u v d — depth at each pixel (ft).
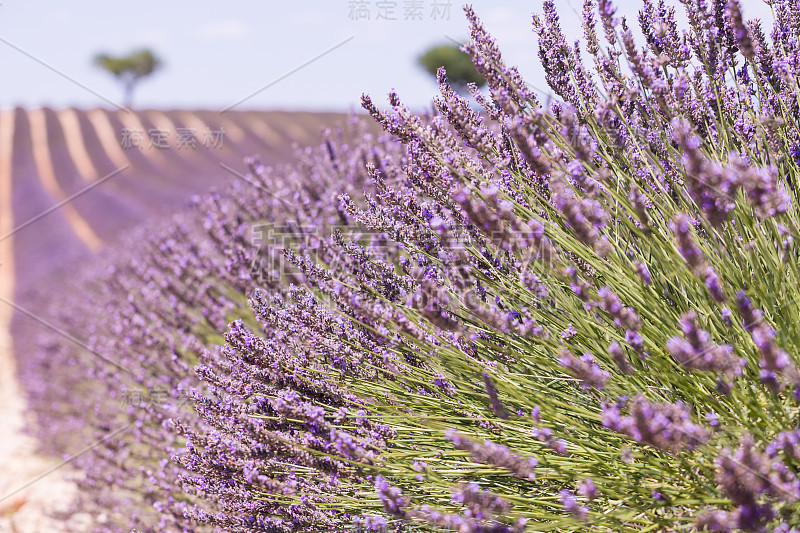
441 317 4.83
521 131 4.84
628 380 5.01
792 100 6.09
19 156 98.22
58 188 79.77
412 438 5.49
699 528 4.34
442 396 5.66
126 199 64.23
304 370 5.95
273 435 5.20
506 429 5.19
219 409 5.89
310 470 5.70
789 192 5.48
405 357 6.02
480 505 4.11
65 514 11.29
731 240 5.27
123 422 12.19
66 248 46.62
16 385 20.33
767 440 4.17
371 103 5.94
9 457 15.02
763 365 4.15
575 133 4.93
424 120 8.28
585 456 4.88
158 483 8.71
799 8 6.35
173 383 9.72
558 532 4.64
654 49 6.20
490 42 5.63
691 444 3.78
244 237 9.86
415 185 6.54
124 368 12.46
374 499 5.27
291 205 10.19
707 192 4.18
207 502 7.59
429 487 5.06
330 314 6.01
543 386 5.31
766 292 4.71
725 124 5.99
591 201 4.83
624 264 5.23
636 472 4.73
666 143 5.42
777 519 3.90
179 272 11.02
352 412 5.54
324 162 12.08
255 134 86.58
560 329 5.48
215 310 9.77
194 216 15.98
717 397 4.95
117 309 14.83
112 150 96.32
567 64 6.58
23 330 26.13
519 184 6.24
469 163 6.01
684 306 5.28
